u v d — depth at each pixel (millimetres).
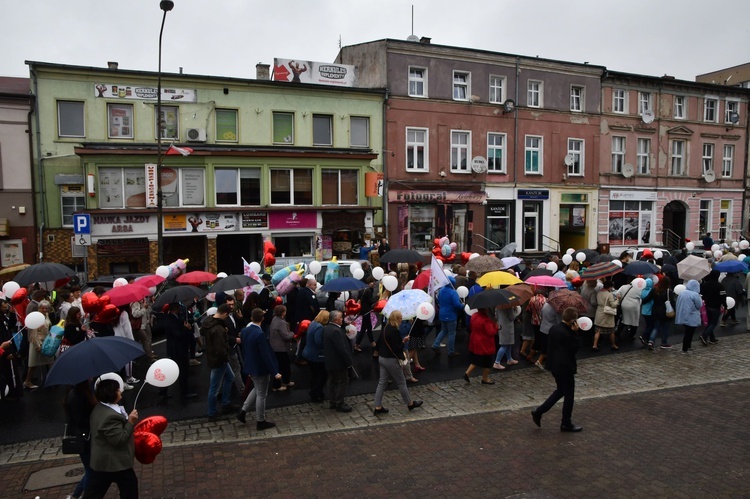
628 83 31922
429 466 6484
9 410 8719
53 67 20734
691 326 11844
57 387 9844
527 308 11250
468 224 28375
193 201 22578
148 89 22156
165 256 23016
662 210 33531
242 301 11156
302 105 24672
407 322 10297
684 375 10281
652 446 6930
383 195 26172
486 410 8508
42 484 6148
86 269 18297
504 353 11219
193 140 22672
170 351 9070
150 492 5934
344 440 7375
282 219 23781
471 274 12258
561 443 7094
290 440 7410
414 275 13320
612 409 8406
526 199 29562
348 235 25594
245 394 8539
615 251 32125
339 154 24422
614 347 12172
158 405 8867
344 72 25938
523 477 6133
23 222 20938
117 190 21516
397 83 26422
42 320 8500
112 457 4793
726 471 6184
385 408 8453
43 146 20938
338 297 11984
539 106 29797
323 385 9070
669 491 5738
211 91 23141
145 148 21438
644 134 32594
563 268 16094
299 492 5887
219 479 6227
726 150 35625
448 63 27438
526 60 29047
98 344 5188
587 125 30922
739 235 35062
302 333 9789
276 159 23531
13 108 20578
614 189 31875
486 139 28484
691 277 12773
